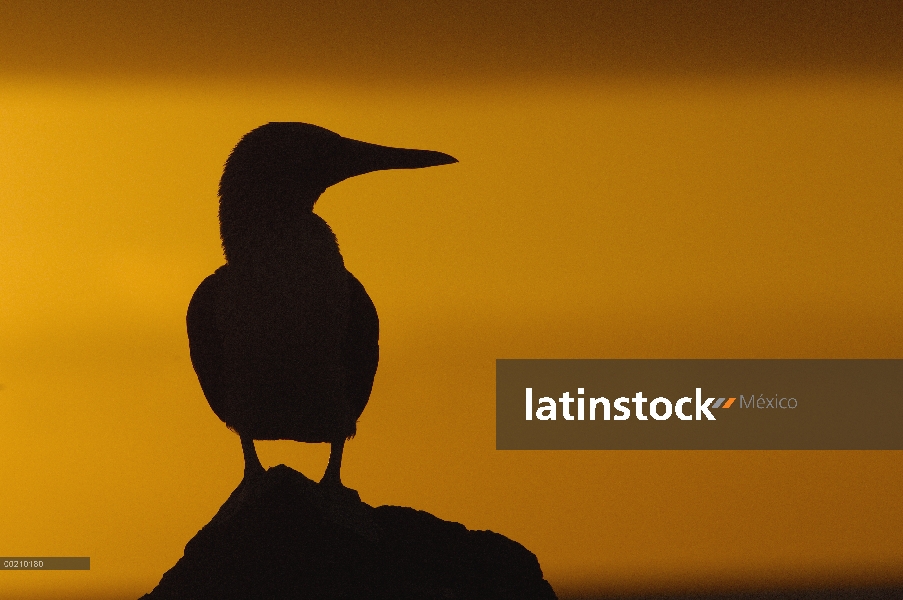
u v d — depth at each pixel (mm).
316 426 9961
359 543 9375
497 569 9891
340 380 9875
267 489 9516
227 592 9133
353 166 10117
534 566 10211
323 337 9547
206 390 10734
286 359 9508
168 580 9383
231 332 9648
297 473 9703
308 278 9539
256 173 9891
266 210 9805
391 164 10156
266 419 9867
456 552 9836
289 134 10039
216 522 9617
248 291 9562
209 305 10320
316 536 9328
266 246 9664
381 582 9250
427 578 9461
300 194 9961
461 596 9484
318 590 9117
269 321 9477
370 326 10492
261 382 9625
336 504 9641
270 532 9336
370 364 10633
